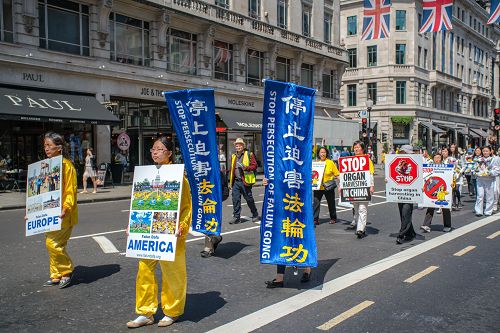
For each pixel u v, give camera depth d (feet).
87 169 60.44
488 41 234.17
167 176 15.26
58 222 18.99
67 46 67.05
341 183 32.30
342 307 17.19
